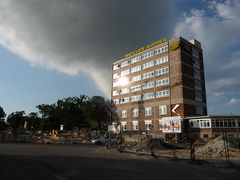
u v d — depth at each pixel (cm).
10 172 1257
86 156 2258
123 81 8506
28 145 3925
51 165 1560
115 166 1573
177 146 3762
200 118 5912
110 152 2836
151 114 7212
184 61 6781
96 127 9788
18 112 15300
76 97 11812
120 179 1105
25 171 1291
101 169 1421
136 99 7844
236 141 3294
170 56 6994
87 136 7112
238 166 1656
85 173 1266
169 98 6756
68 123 11438
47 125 11575
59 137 6788
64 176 1159
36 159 1912
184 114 6325
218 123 5650
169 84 6844
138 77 7925
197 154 2502
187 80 6706
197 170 1462
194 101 6725
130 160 1986
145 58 7800
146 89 7538
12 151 2641
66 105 11569
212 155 2414
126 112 8162
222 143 2573
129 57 8431
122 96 8444
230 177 1231
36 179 1070
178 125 6081
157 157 2317
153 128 7006
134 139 6050
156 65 7362
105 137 5844
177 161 1972
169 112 6675
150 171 1373
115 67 8988
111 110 8750
